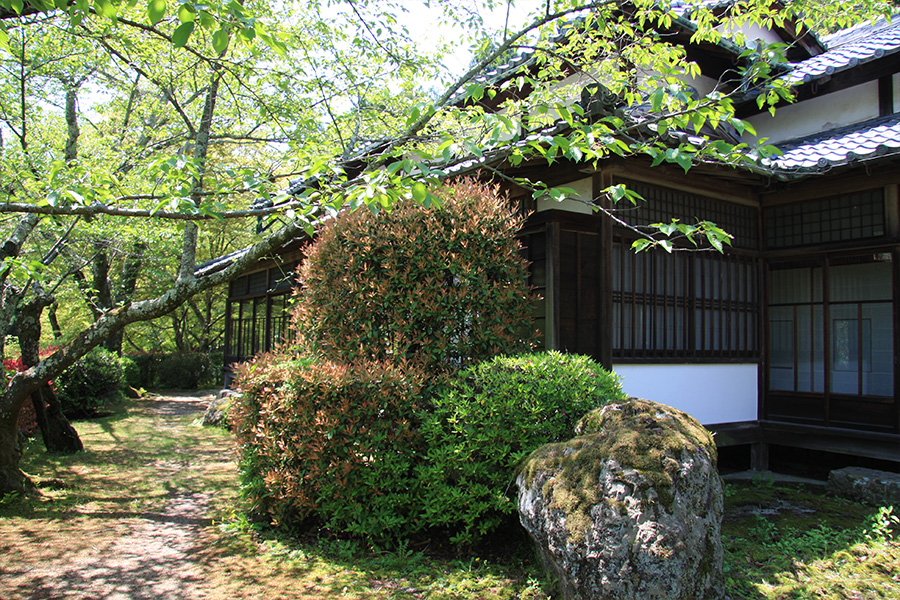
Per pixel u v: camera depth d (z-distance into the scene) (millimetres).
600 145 3475
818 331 6371
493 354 4633
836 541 4164
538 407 3949
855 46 7508
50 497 5422
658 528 2863
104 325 5094
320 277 5074
